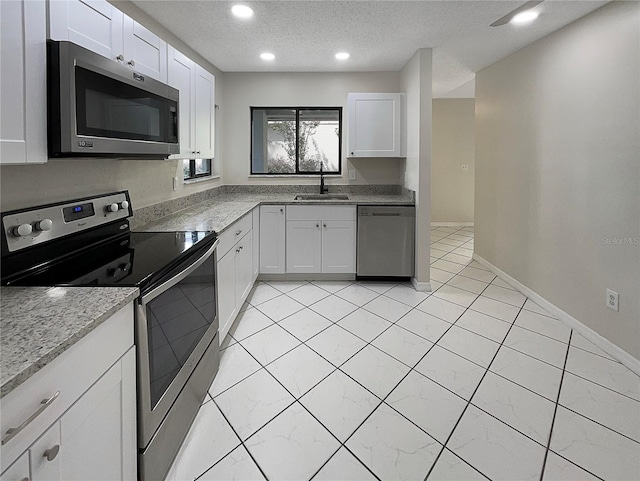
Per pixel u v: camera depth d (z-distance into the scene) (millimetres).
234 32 2984
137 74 1722
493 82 4008
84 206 1736
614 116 2348
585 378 2127
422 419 1796
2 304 1080
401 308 3191
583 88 2633
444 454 1577
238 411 1856
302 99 4266
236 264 2762
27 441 771
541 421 1772
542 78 3133
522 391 2010
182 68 2428
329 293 3562
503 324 2867
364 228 3756
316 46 3332
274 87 4258
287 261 3854
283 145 4473
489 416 1812
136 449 1251
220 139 4238
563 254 2904
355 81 4238
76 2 1380
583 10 2512
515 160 3629
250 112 4324
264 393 2004
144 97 1811
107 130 1510
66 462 895
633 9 2189
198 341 1844
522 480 1443
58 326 935
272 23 2811
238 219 2760
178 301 1587
